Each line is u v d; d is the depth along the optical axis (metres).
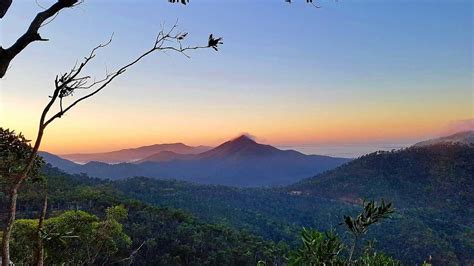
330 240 3.34
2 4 2.11
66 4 2.31
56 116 2.48
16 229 12.34
